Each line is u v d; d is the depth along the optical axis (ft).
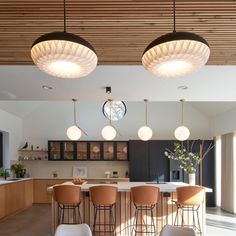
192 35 5.11
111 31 8.94
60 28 8.77
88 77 13.08
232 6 7.51
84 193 16.98
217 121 28.84
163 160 28.76
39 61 5.42
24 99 17.89
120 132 31.40
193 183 18.10
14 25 8.56
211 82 13.80
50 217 22.70
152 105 31.63
